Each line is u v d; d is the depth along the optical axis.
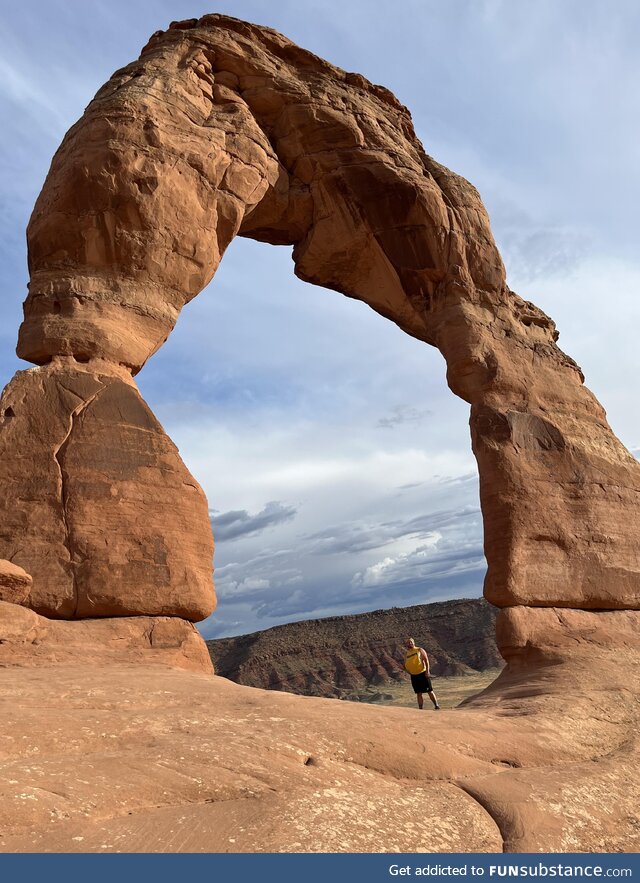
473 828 5.88
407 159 16.33
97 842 4.61
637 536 15.24
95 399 10.95
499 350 15.81
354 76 16.80
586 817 6.62
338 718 7.21
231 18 15.45
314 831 5.09
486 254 16.59
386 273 16.70
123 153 12.02
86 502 10.34
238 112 14.26
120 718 6.59
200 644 10.47
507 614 13.40
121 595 10.12
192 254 12.62
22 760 5.61
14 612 9.34
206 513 11.22
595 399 16.67
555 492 14.59
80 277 11.80
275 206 15.80
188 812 5.16
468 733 7.83
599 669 12.05
